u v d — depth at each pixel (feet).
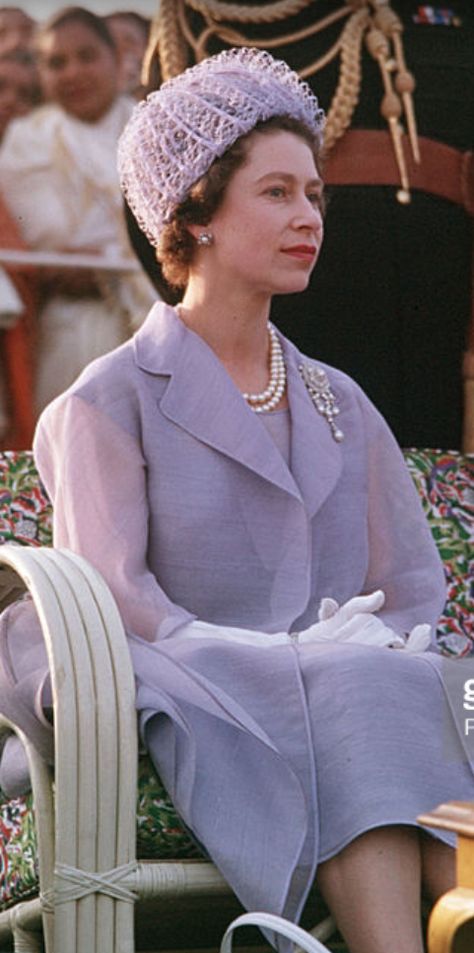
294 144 39.52
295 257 39.50
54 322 57.62
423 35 53.88
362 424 41.29
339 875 33.22
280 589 38.63
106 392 38.78
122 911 33.63
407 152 53.42
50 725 35.35
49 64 57.00
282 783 33.78
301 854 33.24
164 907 35.58
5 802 37.76
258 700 34.81
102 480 38.09
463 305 53.98
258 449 38.86
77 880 33.40
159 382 39.19
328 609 37.93
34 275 57.31
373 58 53.47
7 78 56.90
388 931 32.37
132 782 33.86
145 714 34.17
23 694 35.81
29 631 36.94
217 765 34.32
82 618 34.71
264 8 53.21
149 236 40.93
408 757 33.60
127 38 56.65
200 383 39.14
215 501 38.37
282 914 32.99
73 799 33.58
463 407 53.78
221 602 38.29
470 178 53.88
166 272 40.78
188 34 54.08
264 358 40.75
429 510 47.09
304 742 34.09
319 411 40.81
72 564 35.91
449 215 53.83
